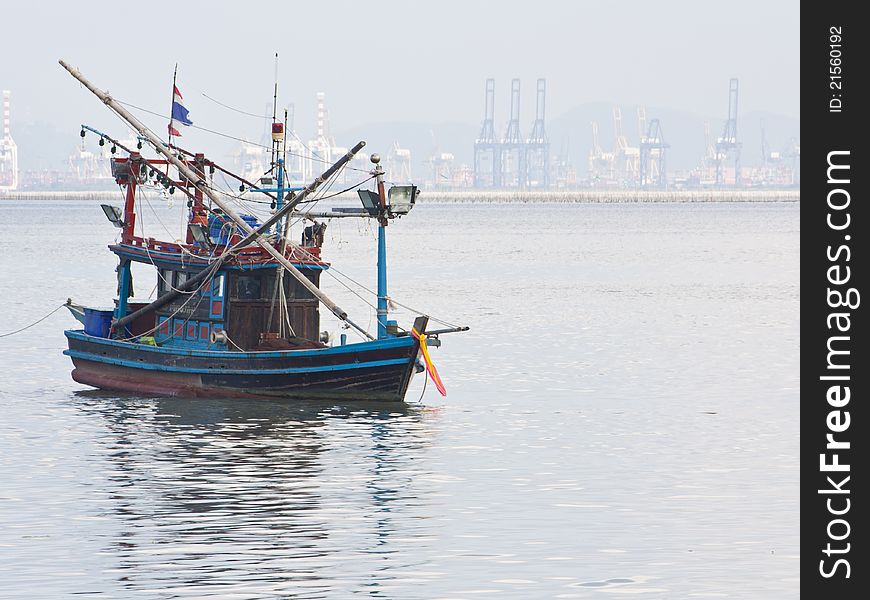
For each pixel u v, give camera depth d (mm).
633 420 152000
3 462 126000
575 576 90688
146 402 162625
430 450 133250
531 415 155500
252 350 164875
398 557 94375
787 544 98688
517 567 92688
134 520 103938
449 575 90500
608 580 89875
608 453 132125
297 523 103500
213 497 111750
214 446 134750
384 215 167125
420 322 158500
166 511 106812
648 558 94938
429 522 104000
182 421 149125
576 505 110000
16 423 148000
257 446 134875
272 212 174625
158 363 168000
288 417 151750
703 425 148875
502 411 158125
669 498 112562
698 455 131375
